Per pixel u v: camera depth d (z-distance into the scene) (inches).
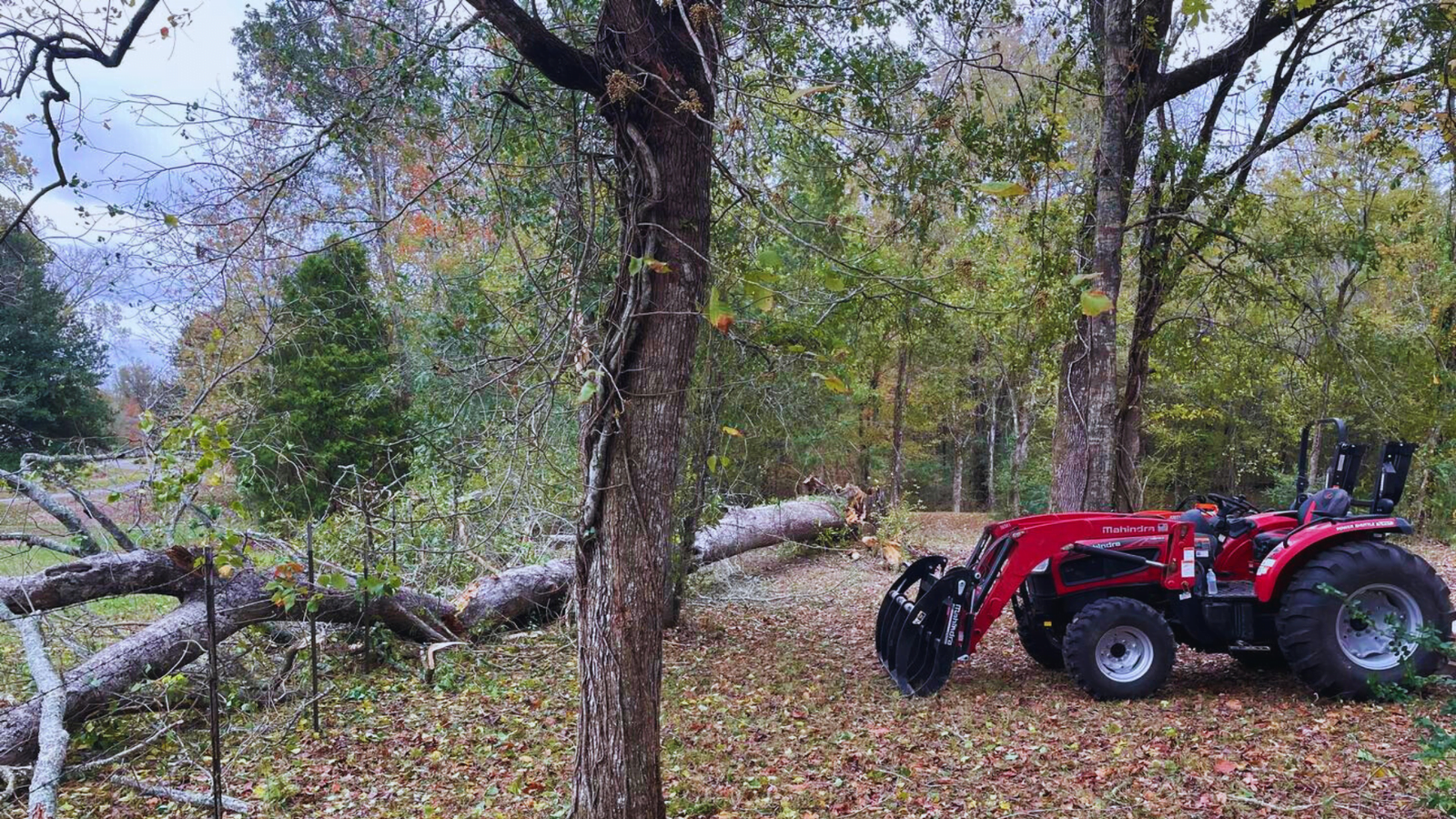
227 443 231.6
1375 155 386.0
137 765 229.6
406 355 315.6
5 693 260.2
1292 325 435.8
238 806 192.9
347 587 287.9
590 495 144.9
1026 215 373.4
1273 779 177.0
